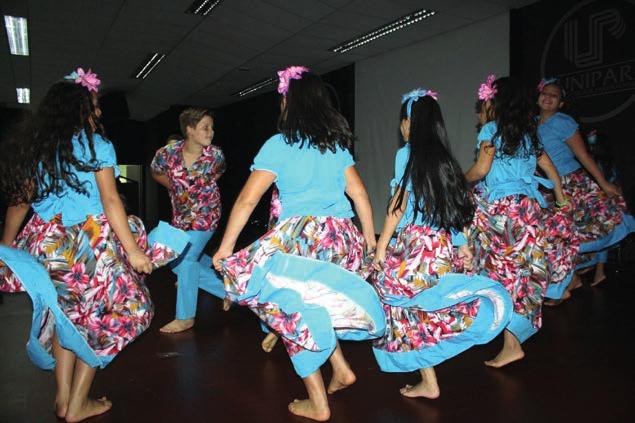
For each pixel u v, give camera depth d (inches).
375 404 93.1
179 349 125.5
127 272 86.9
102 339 83.0
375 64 371.9
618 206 175.0
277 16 297.3
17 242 87.0
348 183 91.7
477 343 92.2
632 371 107.3
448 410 90.0
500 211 110.8
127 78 463.8
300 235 85.0
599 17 236.4
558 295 143.0
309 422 86.3
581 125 245.8
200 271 152.8
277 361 116.7
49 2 282.4
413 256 91.5
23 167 83.2
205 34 333.7
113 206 83.2
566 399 94.0
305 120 85.9
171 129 598.5
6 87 501.7
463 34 303.6
